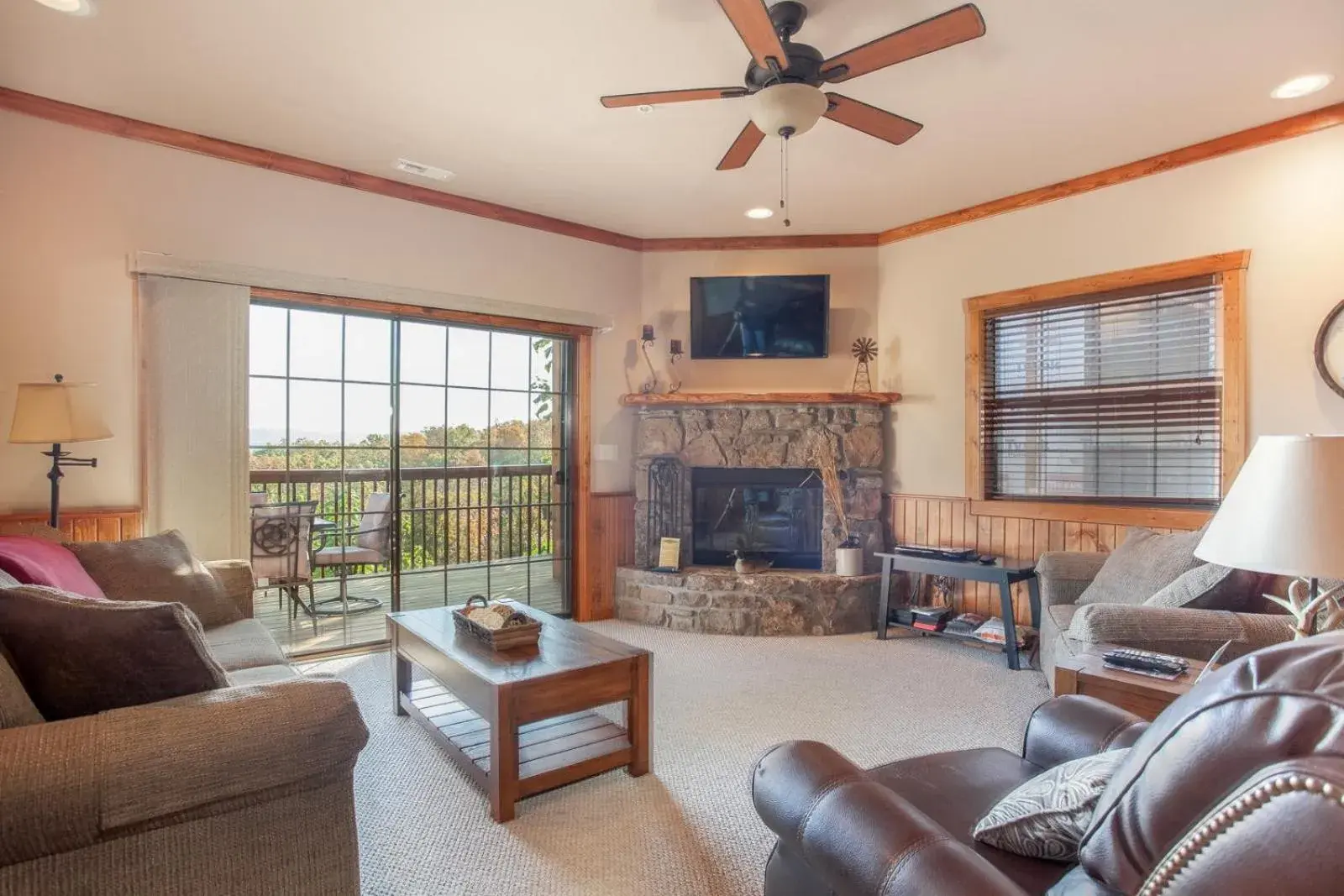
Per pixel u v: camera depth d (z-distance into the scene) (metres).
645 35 2.64
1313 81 2.97
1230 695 0.74
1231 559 1.51
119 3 2.46
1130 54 2.75
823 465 4.75
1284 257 3.35
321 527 4.04
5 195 3.11
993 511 4.43
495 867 2.00
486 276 4.47
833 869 1.09
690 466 5.00
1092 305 4.08
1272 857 0.62
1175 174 3.69
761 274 5.07
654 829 2.19
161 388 3.43
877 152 3.69
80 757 1.24
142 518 3.37
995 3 2.43
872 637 4.41
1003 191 4.26
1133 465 3.94
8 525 3.04
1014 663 3.77
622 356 5.09
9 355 3.11
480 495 4.59
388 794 2.40
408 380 4.30
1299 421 3.32
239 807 1.40
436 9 2.48
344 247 3.96
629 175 4.00
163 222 3.45
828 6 2.45
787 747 1.35
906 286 4.90
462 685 2.43
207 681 1.50
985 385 4.52
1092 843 0.85
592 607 4.92
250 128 3.45
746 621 4.53
